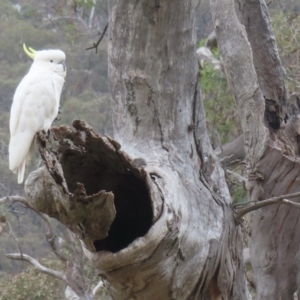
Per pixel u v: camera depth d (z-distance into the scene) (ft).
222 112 66.28
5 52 105.70
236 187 59.47
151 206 25.04
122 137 29.71
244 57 41.29
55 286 58.80
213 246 28.32
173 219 24.71
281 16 71.72
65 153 23.93
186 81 29.76
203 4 97.96
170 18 28.45
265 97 44.14
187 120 29.91
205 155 30.60
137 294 26.32
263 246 41.22
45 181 22.88
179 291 27.09
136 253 23.90
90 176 25.31
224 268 29.71
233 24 42.09
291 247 40.60
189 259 27.02
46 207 23.20
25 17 111.65
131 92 29.43
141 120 29.40
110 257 23.81
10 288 58.70
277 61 45.27
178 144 29.45
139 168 24.58
